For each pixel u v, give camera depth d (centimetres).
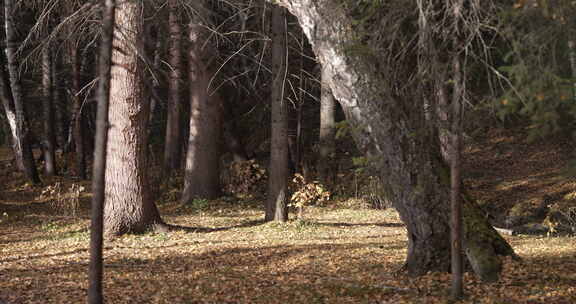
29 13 2819
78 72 2842
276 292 841
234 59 2341
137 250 1295
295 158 2855
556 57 538
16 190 2586
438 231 845
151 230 1550
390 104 787
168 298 827
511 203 2020
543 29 528
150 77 2420
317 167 2491
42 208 2258
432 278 829
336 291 820
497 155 2583
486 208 2042
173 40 2411
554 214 1758
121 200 1511
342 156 2575
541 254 1029
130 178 1517
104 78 655
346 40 777
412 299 745
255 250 1255
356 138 845
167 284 927
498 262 823
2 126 4222
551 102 516
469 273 847
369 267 983
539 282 785
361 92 800
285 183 1744
